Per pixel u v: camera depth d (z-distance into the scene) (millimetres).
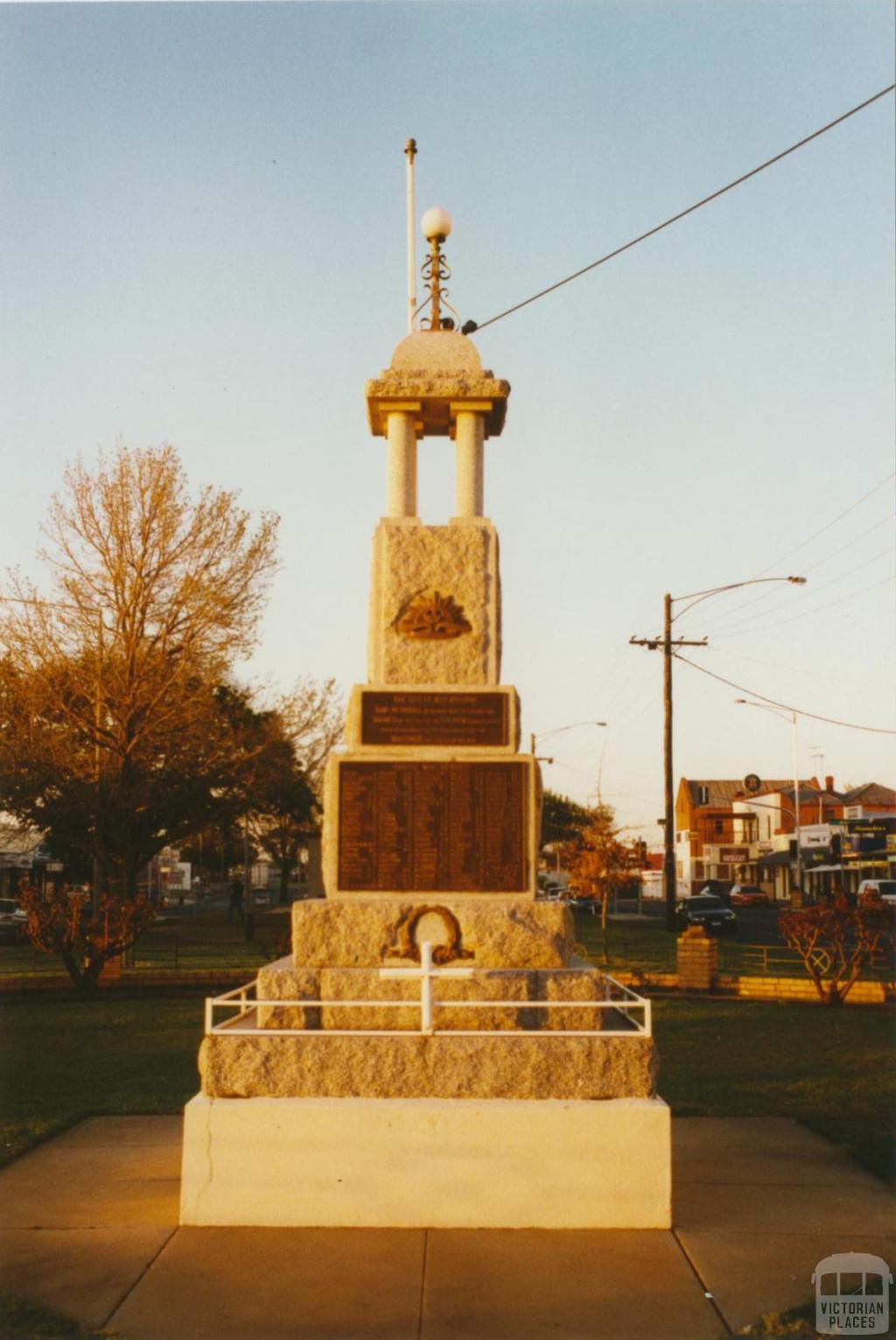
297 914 9125
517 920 9078
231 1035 8414
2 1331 6344
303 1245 7684
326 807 9414
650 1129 8141
